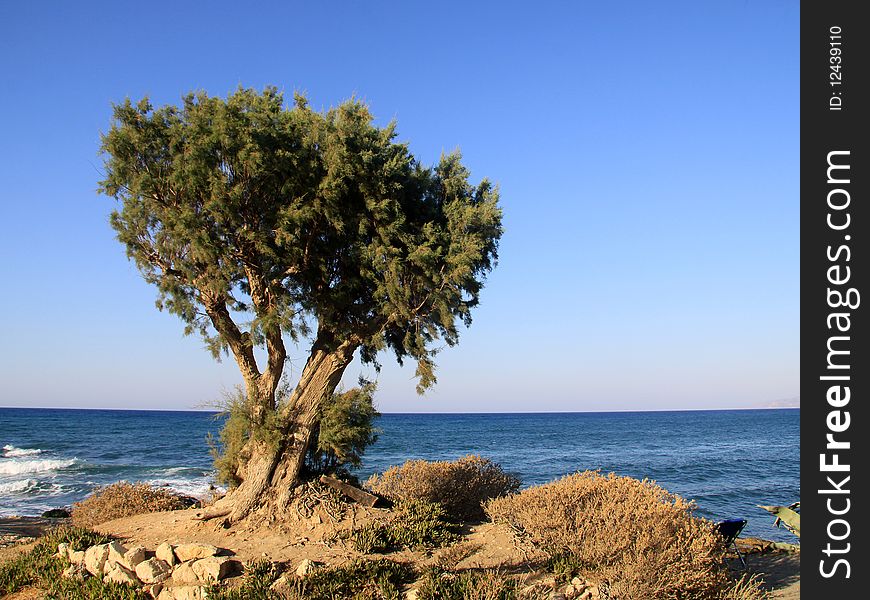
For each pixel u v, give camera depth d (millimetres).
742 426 123750
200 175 11664
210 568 10422
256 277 12992
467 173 14156
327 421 13367
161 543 11906
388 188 12930
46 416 153250
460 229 12828
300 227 12250
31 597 10406
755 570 13625
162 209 12141
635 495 11719
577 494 11867
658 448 64812
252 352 13648
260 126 12375
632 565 9898
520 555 11445
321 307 12945
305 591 9633
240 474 13531
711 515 25344
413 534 12188
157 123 12305
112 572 10781
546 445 68688
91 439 69375
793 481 36562
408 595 9570
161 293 12656
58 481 36188
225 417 13641
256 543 11844
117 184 12273
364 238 13055
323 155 12523
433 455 54688
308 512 12750
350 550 11438
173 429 91562
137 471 41000
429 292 12781
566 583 10266
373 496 13352
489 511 13109
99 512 16391
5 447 57188
